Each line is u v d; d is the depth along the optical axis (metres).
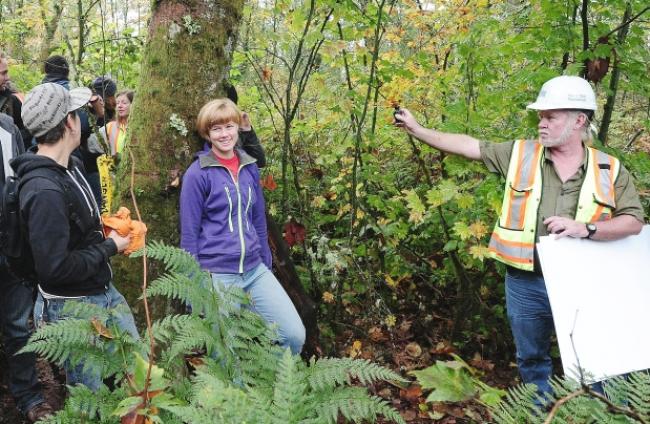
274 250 3.10
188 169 2.56
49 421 1.48
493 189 2.70
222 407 1.33
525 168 2.52
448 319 3.94
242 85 4.55
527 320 2.63
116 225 2.12
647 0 2.94
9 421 2.67
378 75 3.28
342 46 2.91
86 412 1.53
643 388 1.44
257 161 3.04
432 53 3.56
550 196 2.47
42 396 2.63
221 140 2.55
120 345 1.67
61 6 3.78
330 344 3.48
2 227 1.97
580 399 1.38
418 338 3.80
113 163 2.84
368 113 3.79
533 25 3.29
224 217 2.63
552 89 2.38
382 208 3.49
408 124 2.82
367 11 3.30
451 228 3.37
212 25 2.52
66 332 1.59
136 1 5.59
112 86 3.79
